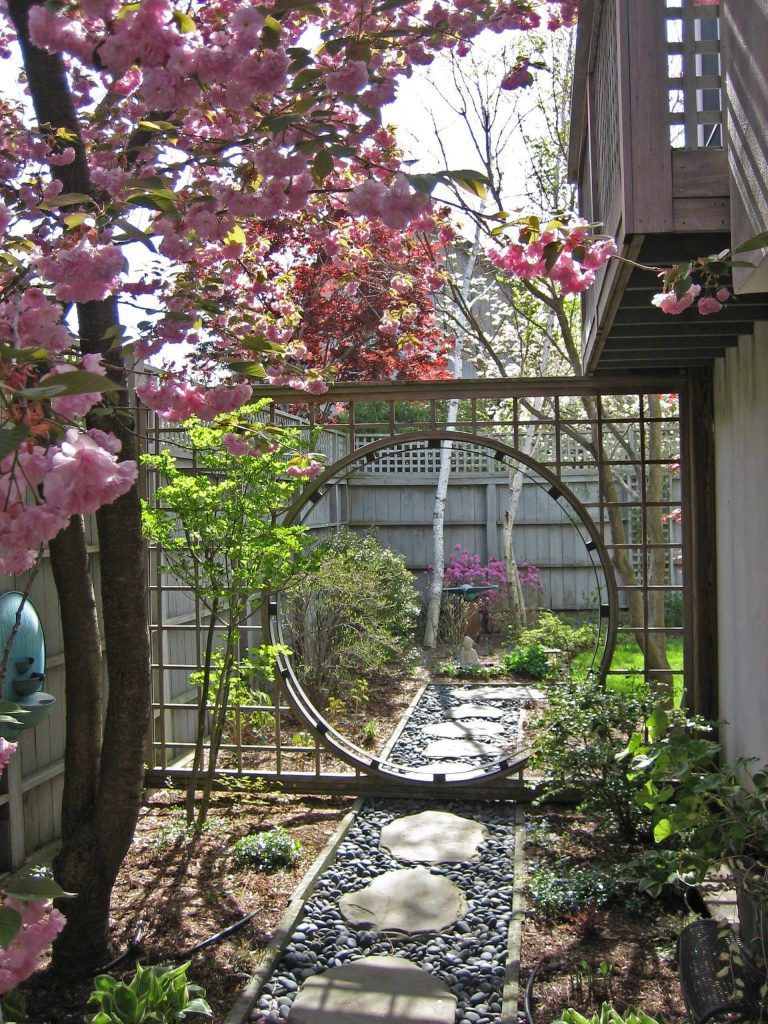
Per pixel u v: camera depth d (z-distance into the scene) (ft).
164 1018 7.73
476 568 34.24
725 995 6.98
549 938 10.79
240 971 10.11
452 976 10.21
